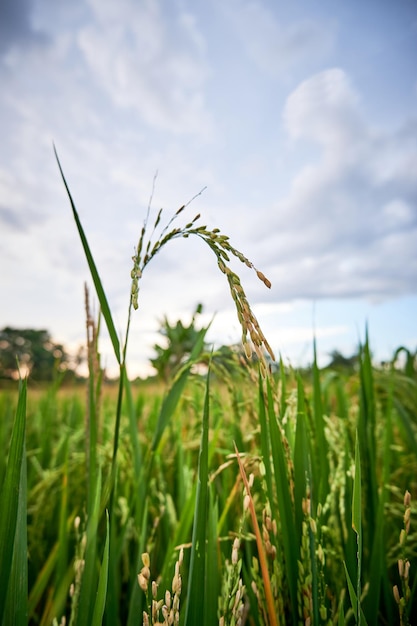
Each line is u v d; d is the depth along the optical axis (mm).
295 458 297
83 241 250
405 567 225
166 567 311
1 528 220
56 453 633
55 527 502
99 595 225
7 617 220
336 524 333
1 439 570
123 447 479
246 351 157
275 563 257
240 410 427
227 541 360
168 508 432
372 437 386
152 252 208
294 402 334
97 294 253
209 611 272
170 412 368
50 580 448
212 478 304
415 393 641
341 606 231
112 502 294
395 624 348
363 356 426
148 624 200
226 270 170
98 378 335
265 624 263
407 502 223
